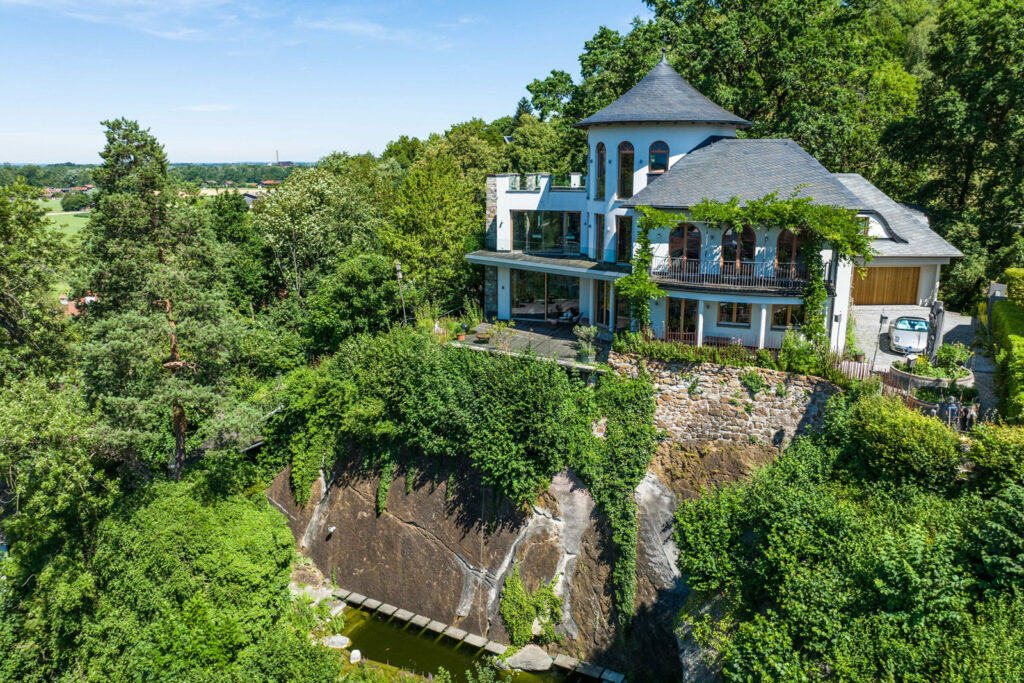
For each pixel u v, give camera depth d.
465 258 40.12
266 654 24.70
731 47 40.34
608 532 26.05
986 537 16.92
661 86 32.66
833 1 45.28
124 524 27.98
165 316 29.06
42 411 28.00
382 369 31.00
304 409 33.97
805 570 18.56
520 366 28.11
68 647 27.03
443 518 29.53
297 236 45.66
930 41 40.56
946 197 41.47
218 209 51.59
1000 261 36.94
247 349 32.88
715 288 27.55
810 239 26.50
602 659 25.62
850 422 22.39
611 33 46.34
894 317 34.31
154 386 29.44
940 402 21.38
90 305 31.22
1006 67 35.53
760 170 28.48
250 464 34.16
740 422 25.16
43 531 28.25
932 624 16.44
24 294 36.25
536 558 27.16
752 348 26.56
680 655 23.61
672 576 24.86
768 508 20.73
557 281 36.19
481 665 26.62
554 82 57.12
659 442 26.41
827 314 27.59
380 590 31.09
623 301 32.75
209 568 26.59
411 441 29.84
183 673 24.89
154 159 30.72
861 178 38.06
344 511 32.62
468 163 69.88
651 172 32.06
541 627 26.81
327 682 23.48
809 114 41.12
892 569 17.00
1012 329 25.56
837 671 16.58
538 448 26.81
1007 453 18.77
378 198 59.78
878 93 47.88
